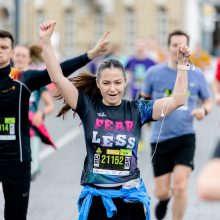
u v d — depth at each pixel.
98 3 80.81
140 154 22.11
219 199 6.00
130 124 9.40
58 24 81.25
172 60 13.29
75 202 15.38
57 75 9.41
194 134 13.08
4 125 10.62
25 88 10.59
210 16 73.06
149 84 13.46
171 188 13.90
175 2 79.69
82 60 10.23
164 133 12.99
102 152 9.34
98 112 9.41
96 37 81.19
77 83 9.70
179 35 13.19
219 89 14.12
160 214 13.37
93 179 9.32
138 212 9.33
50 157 21.95
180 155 12.88
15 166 10.62
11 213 10.73
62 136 27.28
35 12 81.31
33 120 15.27
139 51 23.72
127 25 81.06
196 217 14.11
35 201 15.45
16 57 15.24
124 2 80.81
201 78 13.30
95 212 9.27
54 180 18.00
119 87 9.36
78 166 20.22
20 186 10.62
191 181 17.66
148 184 17.08
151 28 80.69
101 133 9.34
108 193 9.20
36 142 16.78
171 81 13.28
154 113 9.49
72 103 9.46
